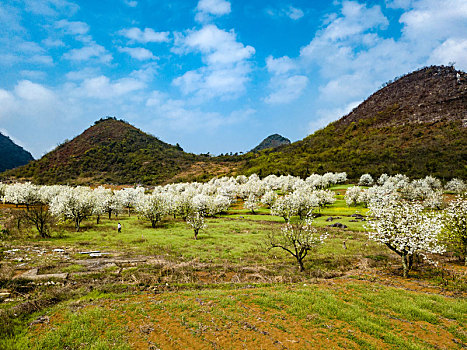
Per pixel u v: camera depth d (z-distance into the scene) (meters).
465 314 12.20
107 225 47.78
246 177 141.12
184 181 157.25
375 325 11.11
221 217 64.19
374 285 16.94
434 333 10.70
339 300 13.97
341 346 9.71
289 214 50.91
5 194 69.56
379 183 92.56
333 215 56.88
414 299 14.19
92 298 14.80
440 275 18.95
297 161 153.88
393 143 135.50
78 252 26.09
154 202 47.66
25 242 29.72
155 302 14.17
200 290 16.97
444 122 139.50
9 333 10.67
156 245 30.41
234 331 10.77
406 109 182.12
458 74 189.38
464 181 77.19
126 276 19.19
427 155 107.88
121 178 157.38
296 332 10.75
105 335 10.49
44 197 65.00
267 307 13.25
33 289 15.96
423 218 19.05
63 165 162.25
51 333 10.49
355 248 28.81
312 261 24.16
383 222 19.34
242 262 24.02
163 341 10.11
